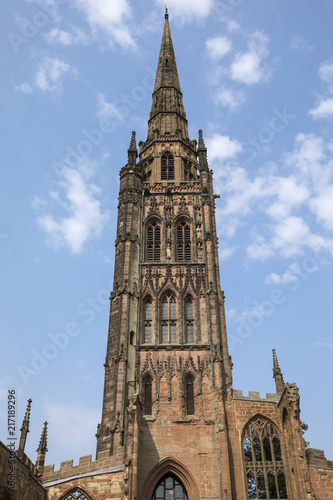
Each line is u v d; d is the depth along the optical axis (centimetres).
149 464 5884
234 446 5997
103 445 5928
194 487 5741
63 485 5525
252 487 5925
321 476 5606
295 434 5625
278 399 6381
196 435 6094
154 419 6209
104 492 5447
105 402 6300
